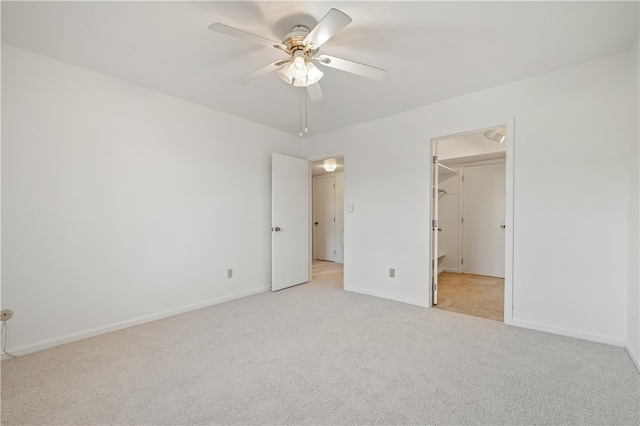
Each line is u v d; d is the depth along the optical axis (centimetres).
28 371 191
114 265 260
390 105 320
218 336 246
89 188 246
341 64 191
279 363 200
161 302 290
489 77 256
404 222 338
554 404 155
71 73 236
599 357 204
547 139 249
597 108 229
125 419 146
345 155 398
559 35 196
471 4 166
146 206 280
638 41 193
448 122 303
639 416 146
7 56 208
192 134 316
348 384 175
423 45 208
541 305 253
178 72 249
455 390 169
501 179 471
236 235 360
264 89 282
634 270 202
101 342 235
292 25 187
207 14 176
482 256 490
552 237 247
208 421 145
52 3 164
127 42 205
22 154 214
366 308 317
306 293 380
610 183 225
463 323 273
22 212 214
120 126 263
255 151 383
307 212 446
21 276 214
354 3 166
